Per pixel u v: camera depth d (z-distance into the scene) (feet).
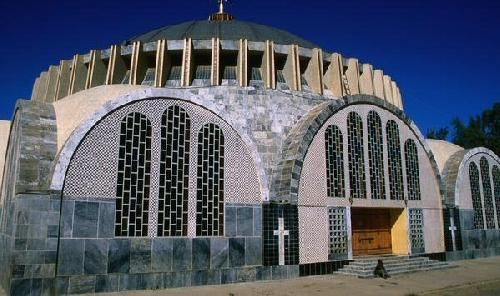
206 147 52.70
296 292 45.34
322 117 63.00
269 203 55.06
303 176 59.11
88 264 42.96
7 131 65.10
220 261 50.60
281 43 81.76
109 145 46.57
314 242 58.13
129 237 45.65
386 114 71.51
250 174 54.95
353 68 82.17
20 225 40.27
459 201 79.30
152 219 47.42
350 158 65.16
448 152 87.40
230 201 52.85
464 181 81.92
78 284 42.11
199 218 50.34
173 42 72.23
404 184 71.00
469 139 161.79
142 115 49.39
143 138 48.93
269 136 65.16
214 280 49.70
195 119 52.80
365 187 65.87
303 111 69.51
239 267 51.65
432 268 64.85
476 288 49.90
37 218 41.16
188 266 48.42
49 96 80.38
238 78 70.74
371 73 85.92
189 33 81.56
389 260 63.41
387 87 89.71
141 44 72.84
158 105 50.65
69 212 42.93
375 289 47.32
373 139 68.80
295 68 74.18
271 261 53.67
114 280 44.01
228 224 52.11
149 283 45.78
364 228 68.23
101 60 76.18
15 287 39.14
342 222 62.08
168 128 50.75
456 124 169.27
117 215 45.55
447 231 75.46
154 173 48.67
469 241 79.25
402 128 73.36
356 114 67.51
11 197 46.78
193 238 49.37
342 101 65.62
